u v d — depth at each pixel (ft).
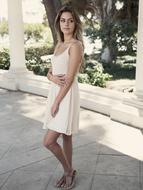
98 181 12.84
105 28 43.21
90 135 17.80
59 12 11.19
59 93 10.91
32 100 25.54
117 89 31.22
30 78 28.22
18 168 14.07
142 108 18.78
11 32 28.76
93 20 44.47
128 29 41.42
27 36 55.77
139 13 18.40
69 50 10.85
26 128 19.16
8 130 18.86
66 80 10.75
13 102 25.02
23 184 12.74
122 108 19.74
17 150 15.99
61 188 12.33
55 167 14.10
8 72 29.68
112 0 41.88
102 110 21.59
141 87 18.92
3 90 29.17
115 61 45.03
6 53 38.70
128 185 12.51
